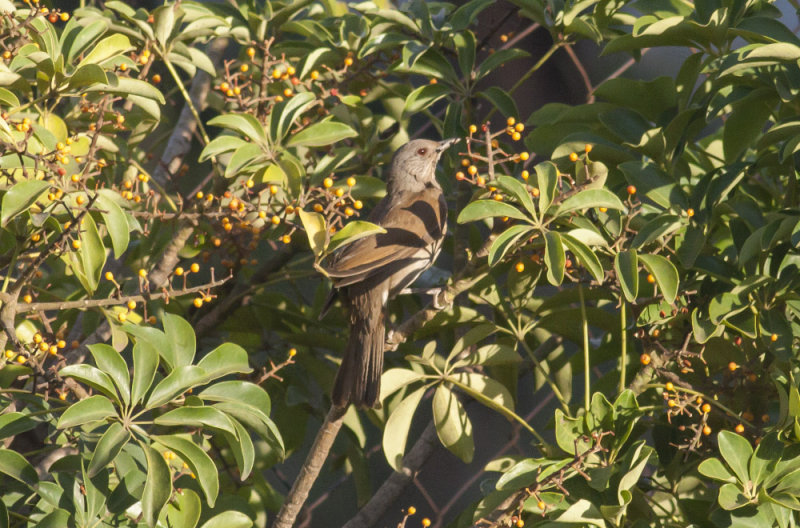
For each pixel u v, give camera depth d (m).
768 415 6.50
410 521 10.14
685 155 7.79
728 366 6.55
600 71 10.74
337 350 8.05
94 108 6.62
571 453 5.84
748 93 6.42
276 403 8.08
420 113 10.51
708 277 6.58
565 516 5.37
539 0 7.56
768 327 6.05
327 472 9.85
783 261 6.24
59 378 5.45
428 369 7.75
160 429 6.00
